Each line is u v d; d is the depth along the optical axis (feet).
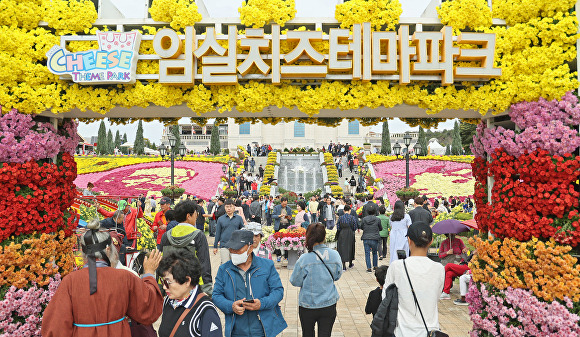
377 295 16.71
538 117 18.19
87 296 10.65
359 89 19.24
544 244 17.48
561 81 17.83
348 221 38.58
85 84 19.17
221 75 18.78
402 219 30.07
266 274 14.10
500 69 18.57
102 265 11.23
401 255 18.28
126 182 124.16
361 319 24.17
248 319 13.73
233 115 23.40
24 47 18.67
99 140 204.44
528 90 18.62
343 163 150.92
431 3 20.88
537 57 18.52
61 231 20.70
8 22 18.98
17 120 18.98
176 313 11.30
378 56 18.49
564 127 17.46
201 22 19.69
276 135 223.30
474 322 19.74
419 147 72.43
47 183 20.02
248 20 19.21
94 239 11.28
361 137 219.82
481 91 19.03
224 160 148.87
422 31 19.04
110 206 39.91
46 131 20.13
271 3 19.08
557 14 18.30
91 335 10.53
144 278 12.25
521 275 18.20
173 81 18.76
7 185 18.43
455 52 18.45
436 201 91.66
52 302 10.72
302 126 218.79
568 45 18.38
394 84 19.36
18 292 18.19
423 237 13.34
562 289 16.49
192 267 11.30
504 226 18.58
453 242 32.17
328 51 19.44
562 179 17.33
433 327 12.73
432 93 19.58
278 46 18.61
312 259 16.28
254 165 153.17
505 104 18.97
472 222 30.04
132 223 28.76
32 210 19.02
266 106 20.18
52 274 19.79
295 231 39.70
